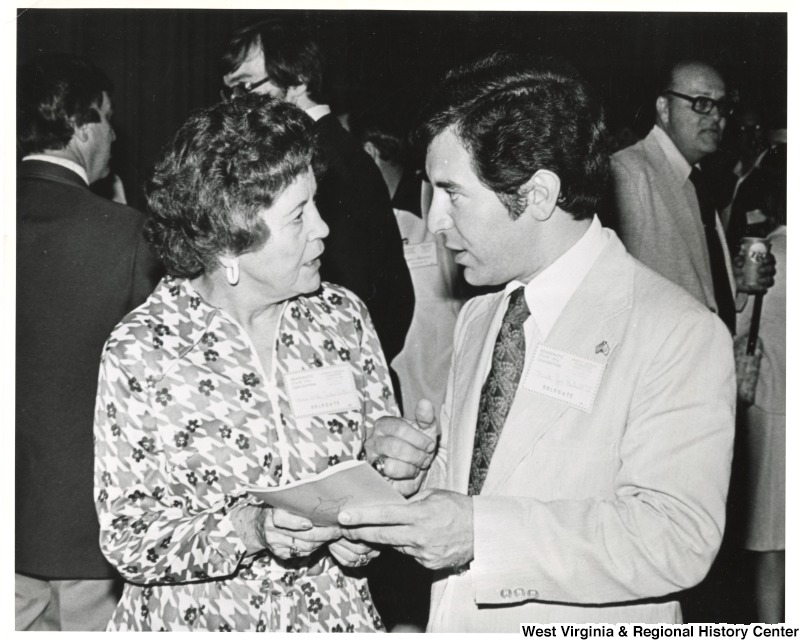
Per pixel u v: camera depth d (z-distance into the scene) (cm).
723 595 326
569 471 141
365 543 154
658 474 134
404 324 288
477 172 140
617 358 141
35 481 248
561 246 148
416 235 332
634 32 329
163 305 158
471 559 140
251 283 156
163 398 151
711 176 336
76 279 245
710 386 135
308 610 156
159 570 147
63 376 246
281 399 158
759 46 329
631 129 330
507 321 158
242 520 148
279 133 147
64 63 255
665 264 314
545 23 332
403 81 331
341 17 328
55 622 262
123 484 150
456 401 164
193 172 145
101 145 262
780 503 329
